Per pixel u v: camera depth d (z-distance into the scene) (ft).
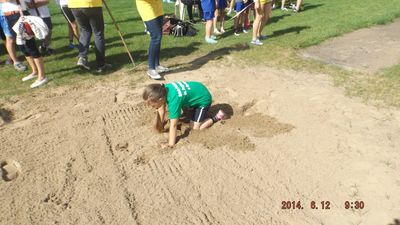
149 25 23.03
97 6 23.53
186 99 17.12
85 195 14.47
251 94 21.71
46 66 26.45
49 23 28.40
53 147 17.29
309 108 19.93
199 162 16.03
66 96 22.03
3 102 21.34
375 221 13.03
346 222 13.07
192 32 34.35
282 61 26.63
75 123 19.12
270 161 16.01
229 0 47.11
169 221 13.24
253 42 30.42
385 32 33.63
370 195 14.08
